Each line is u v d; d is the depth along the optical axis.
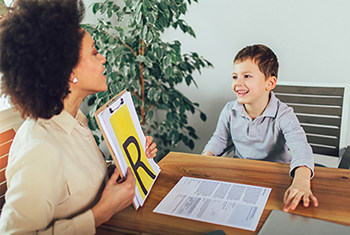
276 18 1.77
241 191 0.81
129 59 1.68
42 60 0.58
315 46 1.73
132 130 0.83
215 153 1.32
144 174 0.84
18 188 0.54
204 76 2.09
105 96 1.54
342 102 1.44
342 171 0.90
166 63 1.52
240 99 1.18
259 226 0.66
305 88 1.51
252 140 1.27
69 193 0.64
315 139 1.55
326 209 0.71
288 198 0.73
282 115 1.16
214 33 1.97
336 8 1.61
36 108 0.61
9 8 0.62
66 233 0.60
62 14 0.61
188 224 0.68
